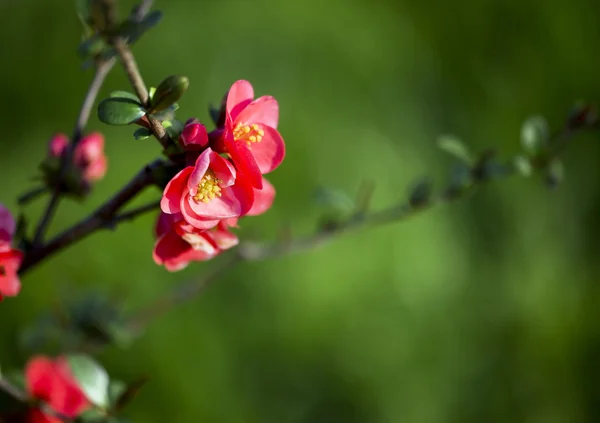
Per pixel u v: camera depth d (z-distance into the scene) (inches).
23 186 86.7
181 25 92.9
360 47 99.6
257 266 82.9
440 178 99.9
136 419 74.8
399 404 89.3
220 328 80.7
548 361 101.7
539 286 103.8
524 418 98.3
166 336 77.5
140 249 80.1
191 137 30.1
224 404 79.6
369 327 88.5
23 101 90.8
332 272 86.4
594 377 105.0
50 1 95.8
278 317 83.4
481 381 95.3
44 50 93.5
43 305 75.3
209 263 81.0
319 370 85.4
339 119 95.6
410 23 105.7
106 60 32.5
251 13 95.9
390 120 99.0
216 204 30.6
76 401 33.5
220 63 93.0
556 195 108.6
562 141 39.0
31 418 33.4
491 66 110.5
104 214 31.3
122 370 75.4
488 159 39.4
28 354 71.9
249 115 31.3
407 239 91.6
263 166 31.4
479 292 97.9
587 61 119.3
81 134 33.2
